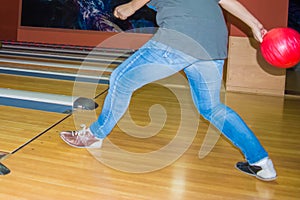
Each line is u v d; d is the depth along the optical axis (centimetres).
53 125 229
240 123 161
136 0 155
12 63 478
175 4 143
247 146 162
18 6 734
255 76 387
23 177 153
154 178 162
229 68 393
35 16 730
